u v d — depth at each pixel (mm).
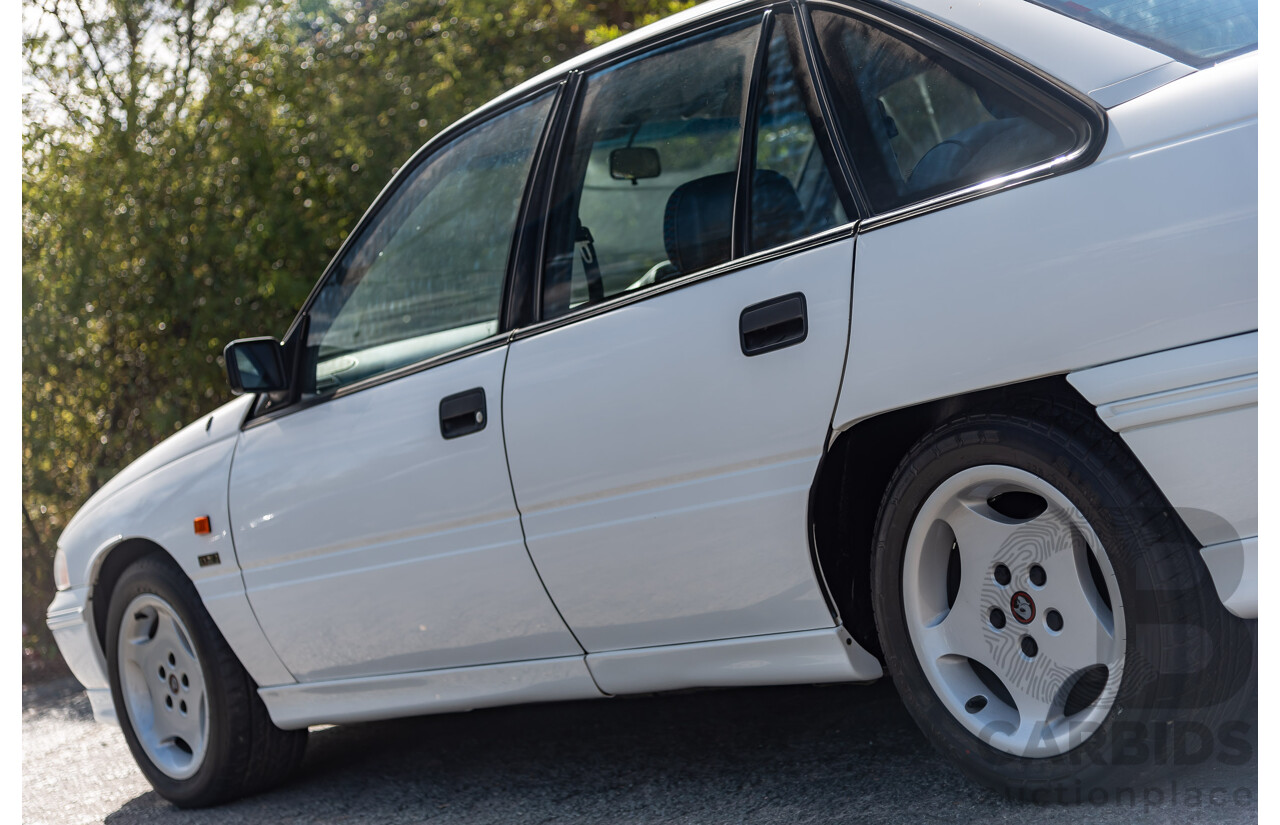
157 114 7242
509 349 2988
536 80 3240
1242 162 1939
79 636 4215
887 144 2395
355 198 7023
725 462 2539
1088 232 2055
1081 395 2109
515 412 2912
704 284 2619
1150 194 2004
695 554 2629
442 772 3691
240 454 3693
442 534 3109
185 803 3904
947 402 2326
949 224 2234
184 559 3797
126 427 7637
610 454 2723
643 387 2668
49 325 7266
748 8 2734
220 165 7156
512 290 3053
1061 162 2121
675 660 2789
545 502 2863
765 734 3338
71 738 5434
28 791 4535
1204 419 1952
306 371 3613
